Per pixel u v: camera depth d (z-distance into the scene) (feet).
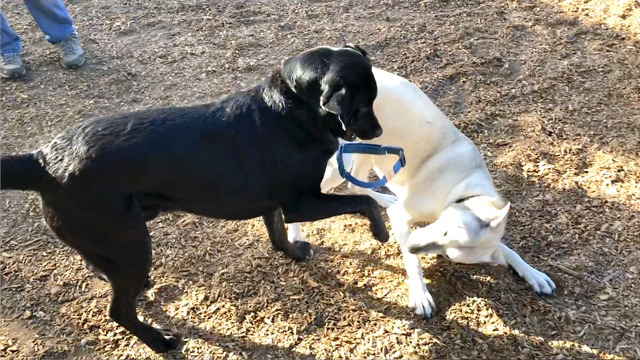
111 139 4.45
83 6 10.42
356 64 4.64
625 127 7.35
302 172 4.88
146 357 5.23
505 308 5.47
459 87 8.16
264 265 6.00
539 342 5.18
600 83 8.06
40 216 6.66
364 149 5.30
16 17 10.23
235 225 6.47
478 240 4.69
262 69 8.72
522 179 6.73
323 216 5.10
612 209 6.33
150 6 10.36
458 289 5.67
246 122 4.76
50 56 9.21
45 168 4.45
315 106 4.70
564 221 6.25
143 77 8.72
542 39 8.96
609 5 9.58
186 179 4.63
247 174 4.76
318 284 5.79
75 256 6.16
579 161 6.91
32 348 5.31
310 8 10.11
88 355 5.26
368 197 5.24
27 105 8.25
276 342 5.31
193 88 8.44
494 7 9.77
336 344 5.27
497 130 7.45
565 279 5.71
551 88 8.02
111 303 5.01
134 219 4.56
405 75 8.39
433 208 5.46
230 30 9.63
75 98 8.38
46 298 5.74
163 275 5.92
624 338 5.19
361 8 10.03
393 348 5.22
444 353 5.16
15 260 6.12
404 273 5.88
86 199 4.39
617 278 5.69
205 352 5.25
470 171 5.44
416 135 5.58
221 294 5.72
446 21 9.51
